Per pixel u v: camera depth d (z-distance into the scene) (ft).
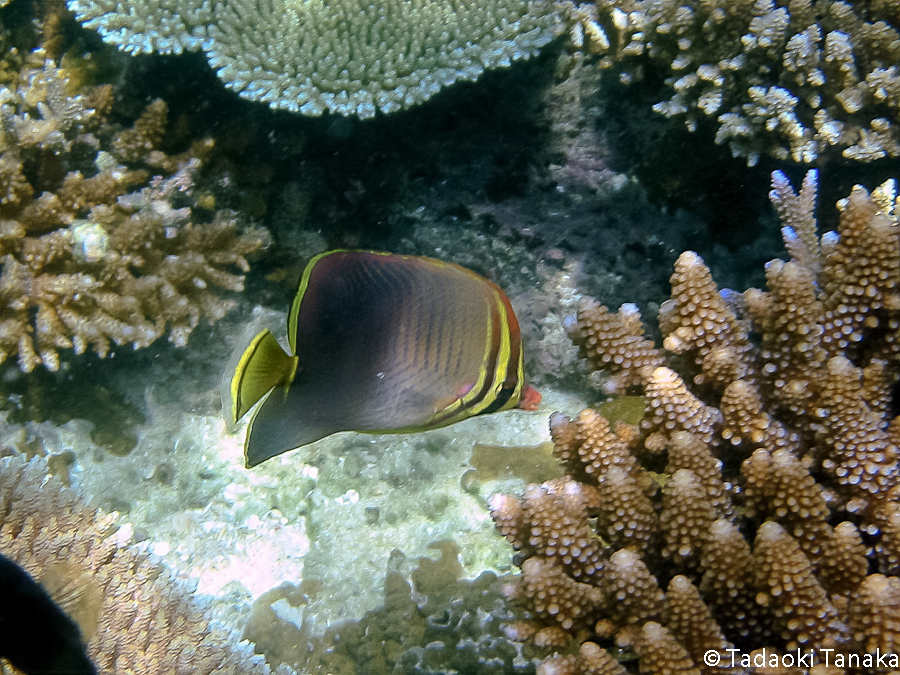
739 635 1.26
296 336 1.06
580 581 1.31
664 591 1.32
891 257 1.36
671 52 1.70
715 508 1.30
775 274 1.44
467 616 1.53
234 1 1.70
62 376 1.82
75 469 1.80
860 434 1.30
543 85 1.84
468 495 1.73
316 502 1.76
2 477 1.48
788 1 1.63
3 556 1.23
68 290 1.67
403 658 1.51
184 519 1.76
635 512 1.31
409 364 1.09
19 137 1.66
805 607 1.18
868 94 1.55
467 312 1.10
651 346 1.49
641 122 1.81
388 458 1.78
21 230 1.65
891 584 1.16
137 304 1.74
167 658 1.39
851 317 1.40
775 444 1.35
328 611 1.64
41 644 1.25
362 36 1.72
